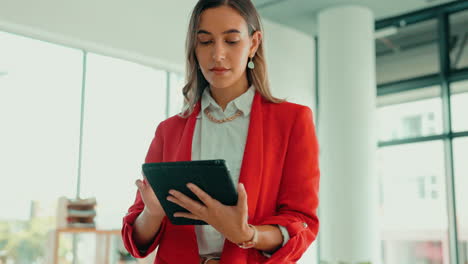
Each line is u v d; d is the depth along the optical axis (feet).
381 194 26.02
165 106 21.95
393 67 26.50
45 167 25.14
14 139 28.07
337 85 24.23
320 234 26.43
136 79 21.98
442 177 24.49
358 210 23.47
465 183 23.94
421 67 25.71
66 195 21.44
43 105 24.59
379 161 26.20
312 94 27.73
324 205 24.12
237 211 3.43
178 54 20.49
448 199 24.17
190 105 4.44
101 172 22.12
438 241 24.56
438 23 25.50
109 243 19.01
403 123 25.80
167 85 21.98
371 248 23.53
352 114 23.93
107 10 18.58
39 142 25.85
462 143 24.11
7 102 27.37
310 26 27.17
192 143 4.32
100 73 21.72
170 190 3.55
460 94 24.50
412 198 25.25
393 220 25.49
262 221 3.97
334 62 24.44
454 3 24.71
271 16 26.16
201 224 3.80
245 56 4.10
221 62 4.00
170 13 20.35
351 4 24.66
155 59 19.95
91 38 18.13
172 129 4.51
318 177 4.16
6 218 29.27
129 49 19.03
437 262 24.39
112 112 21.98
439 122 24.84
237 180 4.11
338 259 23.35
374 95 24.82
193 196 3.54
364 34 24.61
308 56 27.76
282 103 4.27
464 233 23.89
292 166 4.08
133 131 22.13
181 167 3.36
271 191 4.06
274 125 4.18
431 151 24.84
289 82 26.32
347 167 23.65
